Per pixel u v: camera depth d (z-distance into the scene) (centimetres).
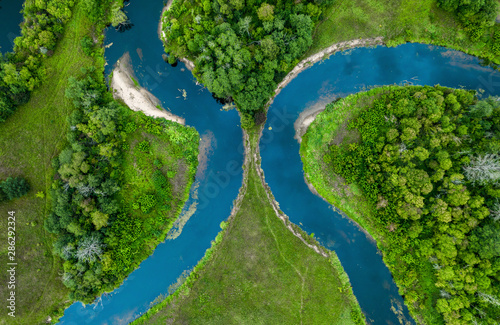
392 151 4556
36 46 4894
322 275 4912
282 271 4928
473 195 4434
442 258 4331
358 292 4919
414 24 4991
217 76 4644
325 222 5047
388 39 5050
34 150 4938
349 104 5031
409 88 4909
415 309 4678
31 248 4888
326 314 4831
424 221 4547
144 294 5066
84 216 4728
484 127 4488
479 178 4256
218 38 4556
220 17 4769
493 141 4350
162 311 4975
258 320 4844
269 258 4962
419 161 4641
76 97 4856
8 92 4778
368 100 5012
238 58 4462
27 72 4784
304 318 4822
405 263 4750
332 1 4838
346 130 4981
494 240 4031
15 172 4894
